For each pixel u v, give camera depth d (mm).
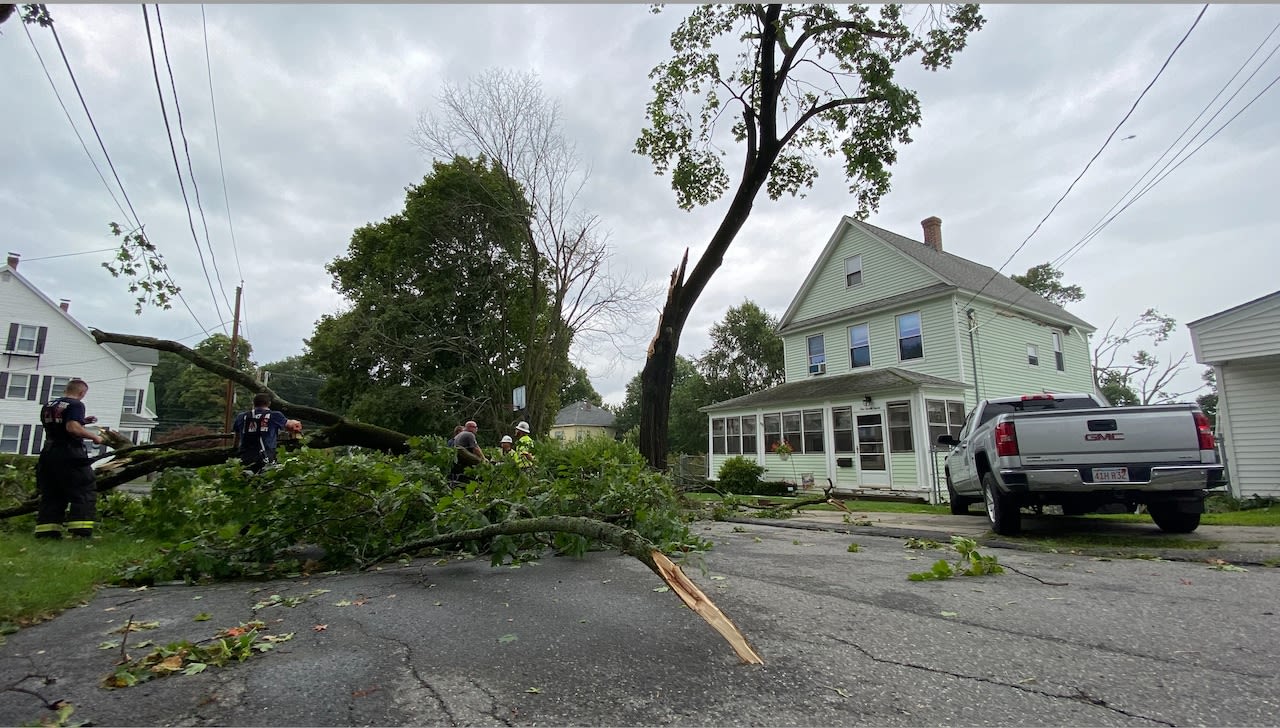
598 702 1967
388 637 2678
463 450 6574
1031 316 19844
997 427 5992
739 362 42688
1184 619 2881
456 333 24938
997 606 3154
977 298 17875
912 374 16750
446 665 2311
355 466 4750
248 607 3279
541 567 4465
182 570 4168
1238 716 1830
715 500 10258
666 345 10531
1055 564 4449
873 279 19656
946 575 3920
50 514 5496
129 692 2049
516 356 25938
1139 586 3635
